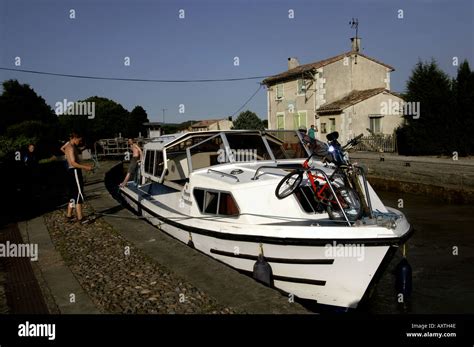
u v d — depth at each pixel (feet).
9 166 44.52
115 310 15.69
